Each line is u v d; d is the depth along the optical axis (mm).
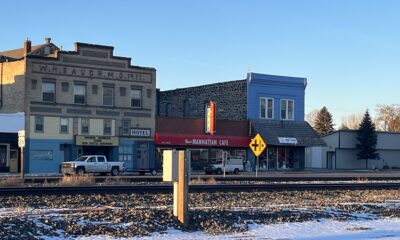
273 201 23750
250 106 66188
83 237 14492
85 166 46906
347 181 39594
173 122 60688
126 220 16625
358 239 15523
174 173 16828
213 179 37500
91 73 55656
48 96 53469
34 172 52219
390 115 130375
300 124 69438
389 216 20266
